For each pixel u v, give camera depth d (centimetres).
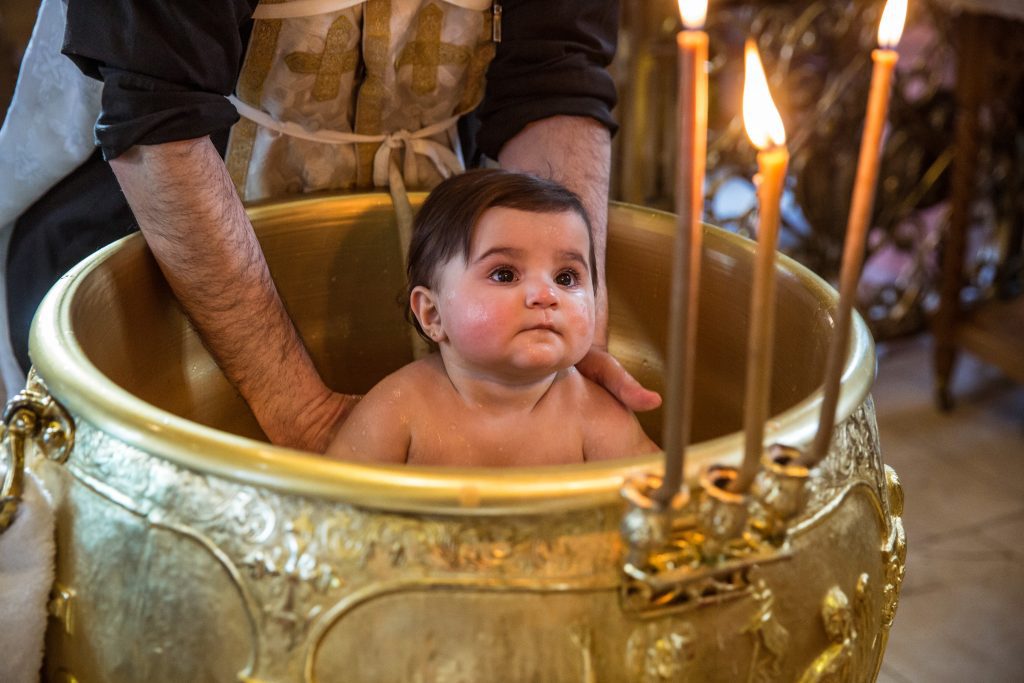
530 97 93
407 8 88
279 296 86
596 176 93
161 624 56
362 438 80
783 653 57
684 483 51
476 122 108
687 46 41
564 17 93
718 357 90
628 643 53
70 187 95
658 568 52
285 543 53
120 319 78
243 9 77
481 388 81
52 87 88
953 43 198
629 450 84
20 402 60
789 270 80
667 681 54
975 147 187
